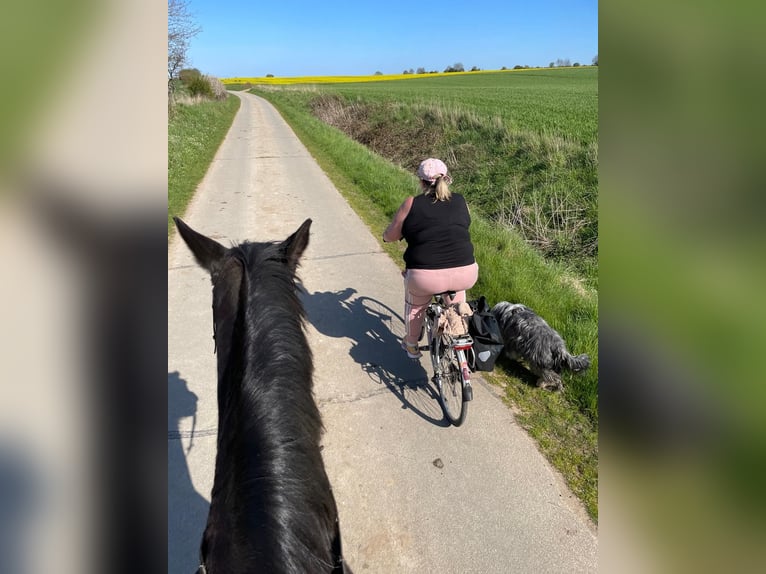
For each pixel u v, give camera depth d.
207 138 18.09
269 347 1.60
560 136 13.66
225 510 1.32
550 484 2.96
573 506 2.81
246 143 17.70
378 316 5.02
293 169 12.65
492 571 2.45
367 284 5.75
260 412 1.45
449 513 2.76
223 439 1.47
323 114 30.34
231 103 39.81
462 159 14.57
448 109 20.02
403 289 5.64
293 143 17.73
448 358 3.37
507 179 11.94
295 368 1.61
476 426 3.43
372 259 6.51
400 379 3.98
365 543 2.59
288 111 32.69
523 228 9.06
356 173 11.80
